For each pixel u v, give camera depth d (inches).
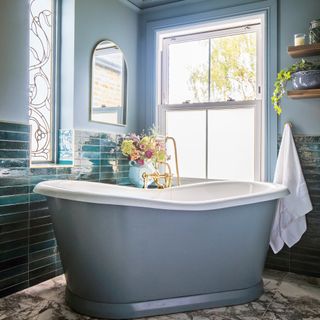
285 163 92.7
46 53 91.7
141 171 108.7
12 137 75.5
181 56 118.0
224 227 69.7
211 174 112.2
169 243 66.5
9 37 74.9
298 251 94.3
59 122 94.3
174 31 115.1
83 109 96.0
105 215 62.4
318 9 92.4
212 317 67.8
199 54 115.0
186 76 117.0
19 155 77.2
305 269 93.4
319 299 76.9
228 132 109.5
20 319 65.9
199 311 70.4
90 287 67.3
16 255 77.2
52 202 68.4
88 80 97.7
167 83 119.2
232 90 109.6
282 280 89.0
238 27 108.3
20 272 78.4
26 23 79.1
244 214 70.9
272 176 98.0
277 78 93.6
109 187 90.5
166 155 108.4
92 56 99.0
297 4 94.8
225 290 73.4
